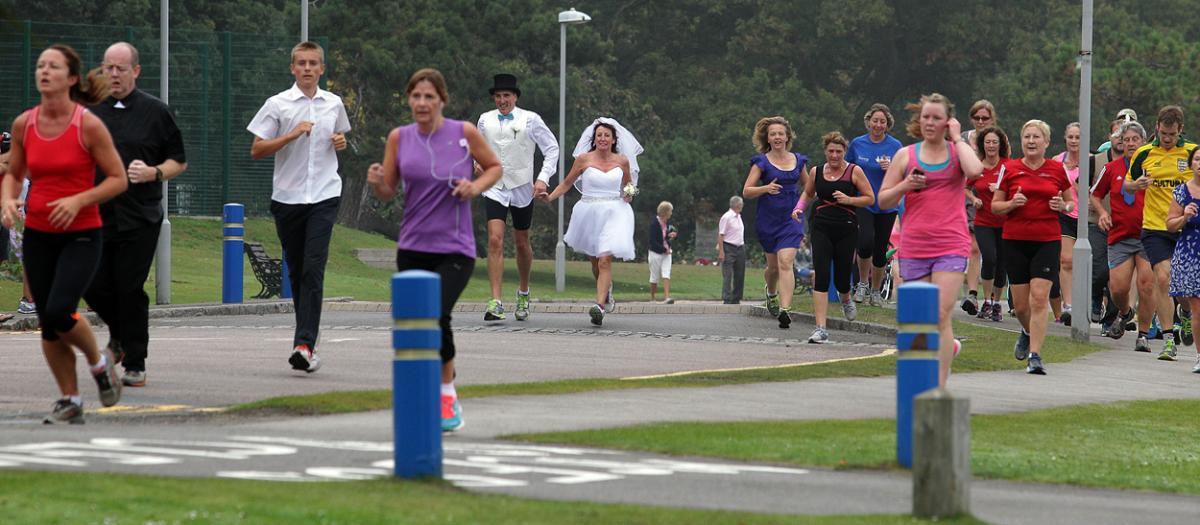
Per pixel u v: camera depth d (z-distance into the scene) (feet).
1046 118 422.82
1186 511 57.36
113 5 355.36
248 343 115.85
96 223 69.21
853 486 57.41
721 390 89.66
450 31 377.50
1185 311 139.33
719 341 129.39
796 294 207.31
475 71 377.91
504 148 138.21
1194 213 115.34
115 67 84.23
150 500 45.21
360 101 372.99
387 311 169.78
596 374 98.73
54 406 69.00
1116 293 138.41
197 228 285.43
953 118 89.15
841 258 133.59
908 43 511.81
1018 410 86.48
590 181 140.46
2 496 45.44
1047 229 110.32
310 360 93.15
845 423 75.36
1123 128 136.26
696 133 472.85
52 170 67.97
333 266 277.64
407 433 52.85
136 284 84.79
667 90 498.28
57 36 254.88
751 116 465.06
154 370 94.79
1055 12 508.53
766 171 138.10
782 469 61.26
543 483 54.03
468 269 68.64
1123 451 73.82
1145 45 407.03
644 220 431.84
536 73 405.59
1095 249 150.10
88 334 68.85
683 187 423.23
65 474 49.96
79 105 68.54
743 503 51.90
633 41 510.17
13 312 142.82
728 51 513.04
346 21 369.50
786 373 100.07
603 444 65.36
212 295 187.62
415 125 68.69
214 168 259.60
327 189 94.43
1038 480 64.13
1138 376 110.73
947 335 88.99
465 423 70.69
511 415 74.23
